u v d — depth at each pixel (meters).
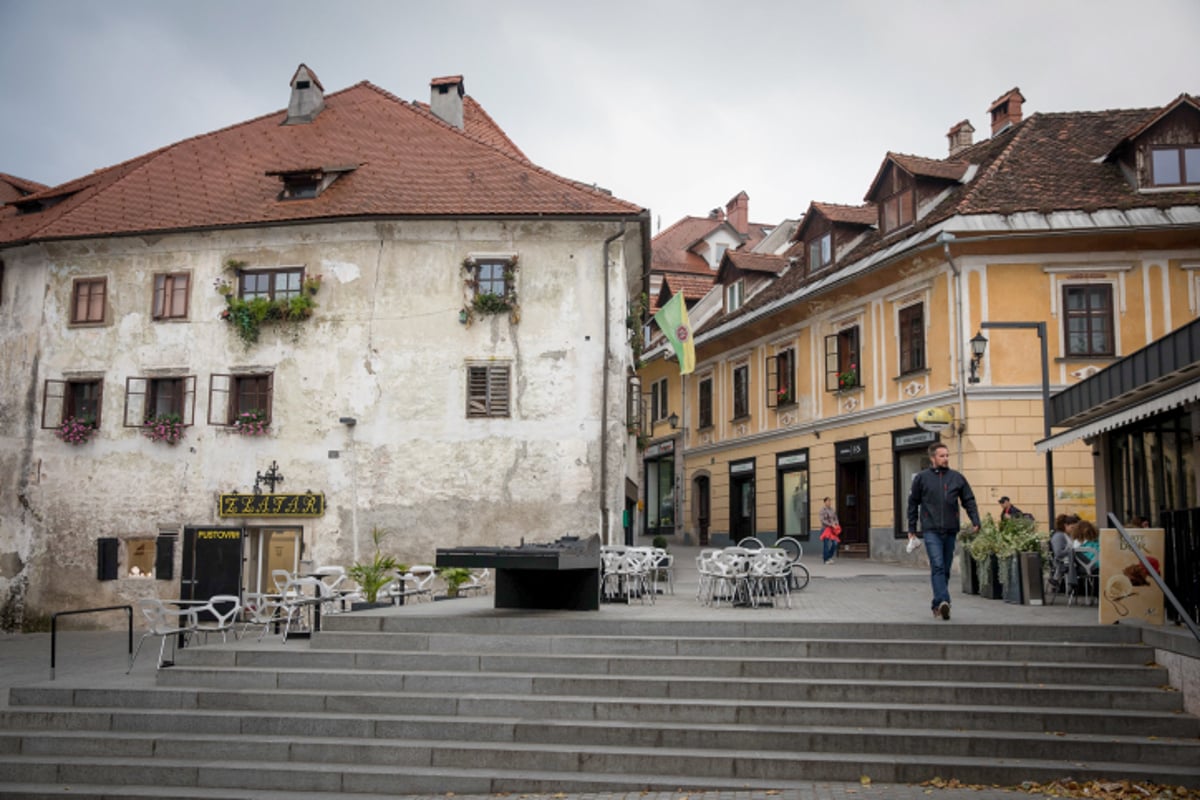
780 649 10.52
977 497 23.25
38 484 24.55
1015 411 23.41
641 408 26.03
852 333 28.38
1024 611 12.90
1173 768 8.29
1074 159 25.47
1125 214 23.03
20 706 10.94
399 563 22.39
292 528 23.20
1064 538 14.47
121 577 23.88
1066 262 23.67
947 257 23.97
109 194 25.97
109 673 12.91
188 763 9.48
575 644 10.98
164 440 23.84
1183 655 9.16
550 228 23.20
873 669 9.98
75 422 24.31
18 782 9.56
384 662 11.08
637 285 27.53
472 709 9.98
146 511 23.88
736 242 49.84
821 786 8.38
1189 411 13.85
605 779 8.67
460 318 23.11
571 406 22.73
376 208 23.38
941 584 11.63
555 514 22.42
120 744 9.92
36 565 24.27
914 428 25.36
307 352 23.55
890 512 26.22
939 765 8.45
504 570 13.41
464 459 22.77
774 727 9.21
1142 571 10.56
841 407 28.70
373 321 23.41
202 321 24.22
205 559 22.64
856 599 15.28
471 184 24.28
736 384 35.34
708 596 15.22
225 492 23.50
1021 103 30.59
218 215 24.36
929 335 25.02
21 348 25.33
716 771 8.76
